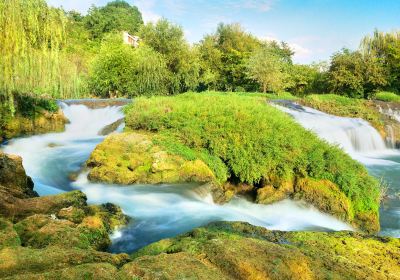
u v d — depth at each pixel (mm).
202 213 9062
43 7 13742
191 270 4238
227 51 49719
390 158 19797
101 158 11211
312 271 4770
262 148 11578
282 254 4949
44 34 13812
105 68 35031
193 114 12797
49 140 15359
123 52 35500
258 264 4641
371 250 6195
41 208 7043
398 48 40781
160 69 36125
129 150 11320
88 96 35344
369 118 23500
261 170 11375
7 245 4891
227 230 6555
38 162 12492
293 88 45781
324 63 45750
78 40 49625
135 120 13000
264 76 39250
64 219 6609
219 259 4738
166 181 10789
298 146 11828
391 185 14586
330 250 6047
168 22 39125
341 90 40594
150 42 38906
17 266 4152
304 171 11312
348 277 4852
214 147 11648
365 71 39500
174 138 11836
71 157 12922
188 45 39438
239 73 45531
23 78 13664
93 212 7629
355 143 21109
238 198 11547
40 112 16703
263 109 14500
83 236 5770
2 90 13164
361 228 10586
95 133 17109
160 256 4574
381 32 42938
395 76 39656
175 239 5973
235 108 13492
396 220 11180
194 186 10797
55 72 14633
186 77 38344
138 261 4410
